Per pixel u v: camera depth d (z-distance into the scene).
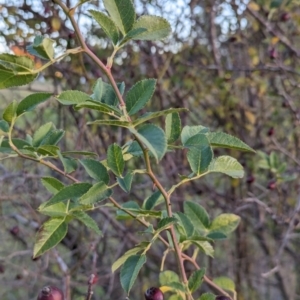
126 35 0.96
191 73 3.52
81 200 0.97
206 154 1.07
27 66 0.90
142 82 0.96
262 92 3.36
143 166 3.46
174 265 3.42
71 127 3.51
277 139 3.73
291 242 3.85
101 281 3.42
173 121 1.09
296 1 2.95
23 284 3.25
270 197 3.45
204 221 1.43
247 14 3.46
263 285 4.15
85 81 3.29
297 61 3.66
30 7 2.98
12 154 1.07
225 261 3.95
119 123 0.82
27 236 3.60
